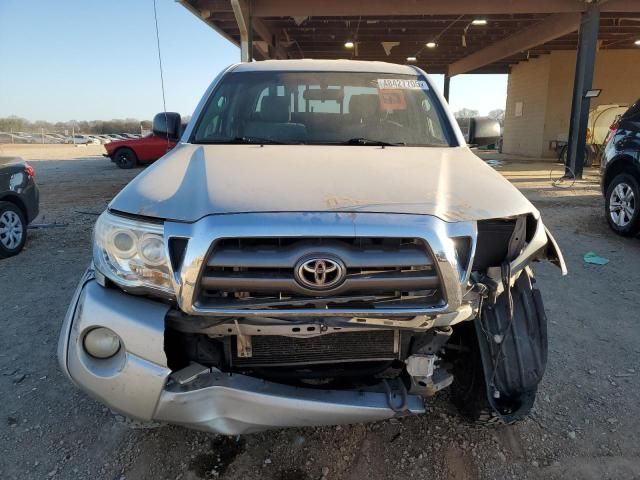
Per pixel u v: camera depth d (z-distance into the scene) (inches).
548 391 123.2
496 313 96.0
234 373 85.4
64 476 96.4
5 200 235.1
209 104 136.9
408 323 82.1
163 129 145.6
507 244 90.7
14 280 201.2
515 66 913.5
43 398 120.1
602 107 671.1
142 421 85.7
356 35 669.3
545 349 95.6
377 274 78.0
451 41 725.3
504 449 104.1
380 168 100.7
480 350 96.0
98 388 82.9
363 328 81.6
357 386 89.9
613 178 270.4
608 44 749.9
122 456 101.7
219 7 485.4
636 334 151.9
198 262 76.7
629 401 119.0
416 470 99.1
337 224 77.5
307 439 107.3
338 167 100.2
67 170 670.5
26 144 1818.4
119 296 84.4
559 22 551.5
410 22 602.9
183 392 81.1
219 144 123.4
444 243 79.0
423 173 99.0
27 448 103.7
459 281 80.4
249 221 77.7
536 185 453.7
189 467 99.2
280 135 128.8
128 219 84.3
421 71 153.1
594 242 251.9
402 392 88.5
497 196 92.1
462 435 108.0
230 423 83.1
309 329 81.3
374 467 99.9
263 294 78.7
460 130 134.3
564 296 181.6
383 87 142.6
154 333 80.4
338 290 77.2
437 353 99.8
